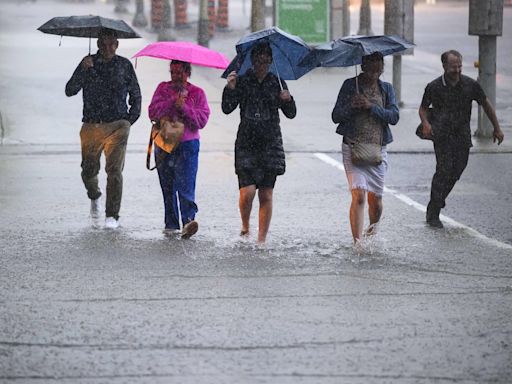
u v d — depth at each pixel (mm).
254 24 53625
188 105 23750
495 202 29109
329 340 16438
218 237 24188
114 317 17625
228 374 14820
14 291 19266
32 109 46531
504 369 15188
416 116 47094
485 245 23562
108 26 24375
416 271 20984
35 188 30453
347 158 23156
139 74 58031
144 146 38250
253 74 22828
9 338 16469
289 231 24938
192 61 23484
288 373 14875
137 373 14852
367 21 77875
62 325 17156
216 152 37281
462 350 16031
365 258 22109
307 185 31375
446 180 25406
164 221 25641
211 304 18422
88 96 24797
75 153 36812
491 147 38656
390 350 15969
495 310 18203
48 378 14656
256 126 22828
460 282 20141
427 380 14672
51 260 21719
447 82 25062
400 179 32844
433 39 85750
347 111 22750
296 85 57969
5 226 25234
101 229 24969
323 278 20344
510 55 73438
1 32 84625
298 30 65812
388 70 65438
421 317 17734
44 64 62500
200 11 72688
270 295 19062
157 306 18281
